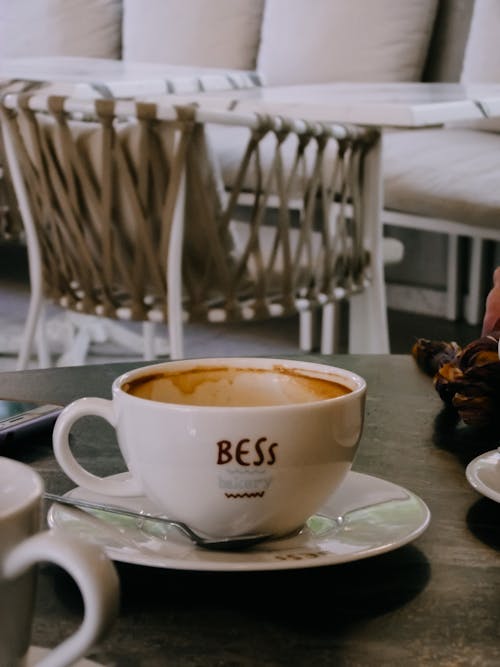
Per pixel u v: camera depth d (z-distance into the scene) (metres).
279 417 0.41
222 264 1.54
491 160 2.31
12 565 0.25
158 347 2.65
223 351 2.77
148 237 1.50
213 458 0.41
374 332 1.85
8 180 2.02
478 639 0.37
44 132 1.55
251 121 1.46
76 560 0.24
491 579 0.42
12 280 3.59
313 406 0.42
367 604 0.39
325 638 0.37
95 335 2.65
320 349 2.82
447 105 1.54
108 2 3.82
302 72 3.11
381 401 0.71
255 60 3.40
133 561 0.39
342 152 1.67
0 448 0.58
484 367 0.60
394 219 2.33
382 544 0.42
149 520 0.46
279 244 1.61
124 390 0.46
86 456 0.58
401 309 3.27
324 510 0.47
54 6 3.88
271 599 0.40
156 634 0.37
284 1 3.17
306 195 1.62
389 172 2.31
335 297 1.72
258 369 0.49
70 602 0.40
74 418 0.45
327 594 0.40
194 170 1.46
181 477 0.42
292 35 3.13
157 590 0.40
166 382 0.48
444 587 0.41
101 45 3.84
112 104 1.43
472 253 3.00
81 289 1.65
